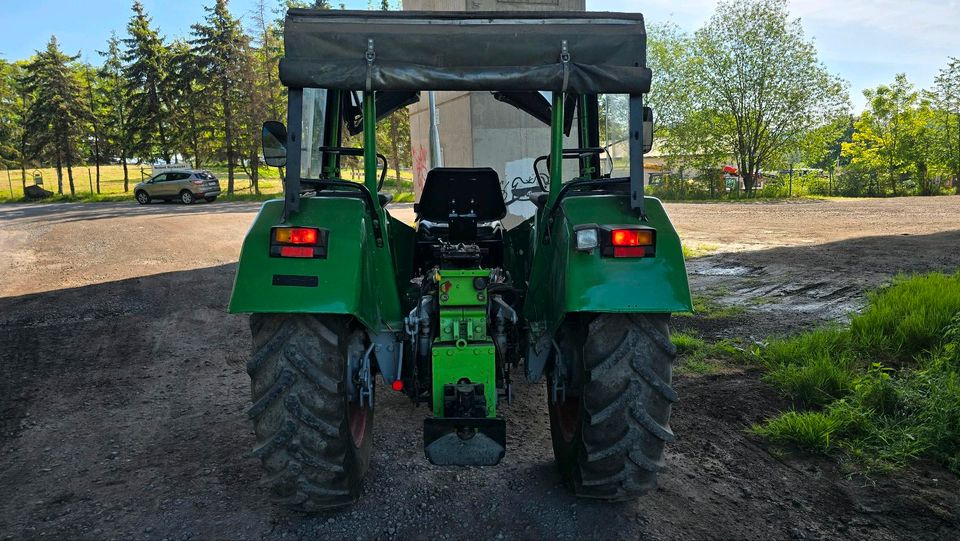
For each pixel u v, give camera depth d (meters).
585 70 2.95
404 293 4.05
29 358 6.20
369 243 3.07
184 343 6.63
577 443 3.13
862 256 10.22
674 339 5.91
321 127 3.60
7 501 3.45
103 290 9.61
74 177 61.16
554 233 3.22
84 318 7.82
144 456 4.00
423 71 2.91
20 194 46.94
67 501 3.44
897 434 3.99
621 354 2.96
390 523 3.16
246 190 44.22
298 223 2.91
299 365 2.87
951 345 4.97
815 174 35.62
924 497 3.38
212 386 5.32
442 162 11.12
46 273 11.37
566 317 3.34
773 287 8.25
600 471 3.05
